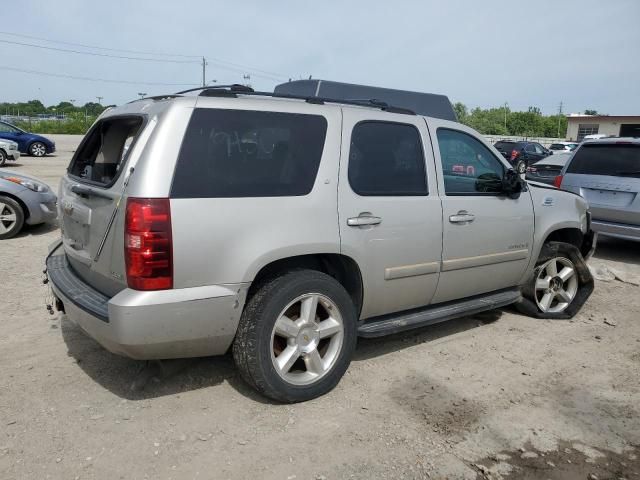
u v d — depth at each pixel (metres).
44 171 17.94
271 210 3.38
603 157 8.28
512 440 3.29
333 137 3.72
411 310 4.41
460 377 4.09
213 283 3.20
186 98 3.27
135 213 3.00
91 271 3.48
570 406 3.72
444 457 3.10
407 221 4.03
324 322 3.69
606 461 3.13
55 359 4.11
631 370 4.32
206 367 4.05
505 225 4.79
